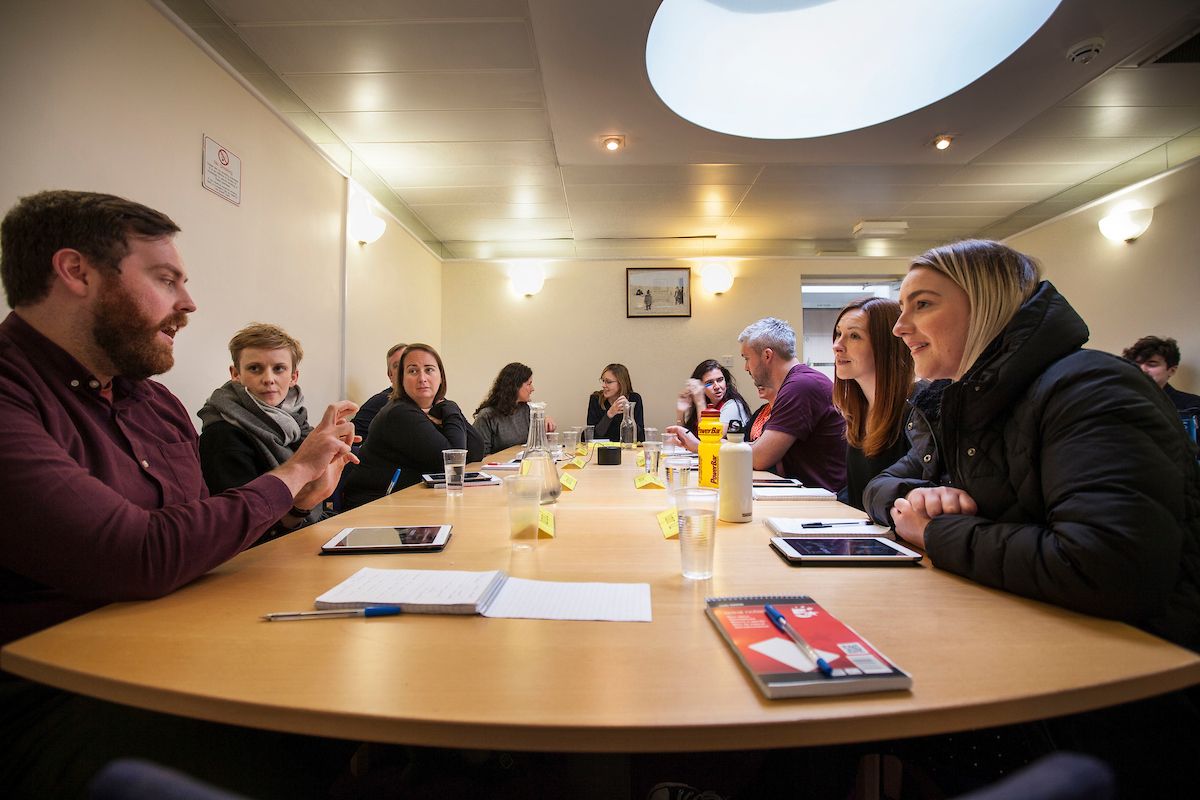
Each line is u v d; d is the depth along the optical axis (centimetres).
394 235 431
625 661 56
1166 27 228
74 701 73
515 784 134
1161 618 69
